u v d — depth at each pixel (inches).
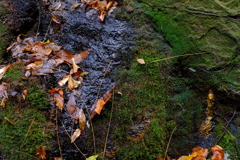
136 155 68.4
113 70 80.0
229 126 72.1
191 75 78.7
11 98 73.7
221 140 70.9
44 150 67.7
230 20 73.1
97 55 83.0
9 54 88.3
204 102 76.6
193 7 77.9
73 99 74.1
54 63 80.7
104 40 85.9
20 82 75.8
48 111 73.0
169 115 74.4
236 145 68.5
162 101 75.9
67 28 90.5
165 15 83.6
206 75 75.9
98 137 70.7
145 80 77.9
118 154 68.8
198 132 74.2
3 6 96.9
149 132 71.0
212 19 75.3
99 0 96.3
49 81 77.2
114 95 75.4
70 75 77.6
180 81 79.6
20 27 97.4
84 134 70.5
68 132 70.4
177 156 70.7
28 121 70.5
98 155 68.3
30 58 81.0
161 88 77.4
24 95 73.5
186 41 79.0
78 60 81.9
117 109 73.7
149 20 87.2
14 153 66.9
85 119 71.7
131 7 90.3
